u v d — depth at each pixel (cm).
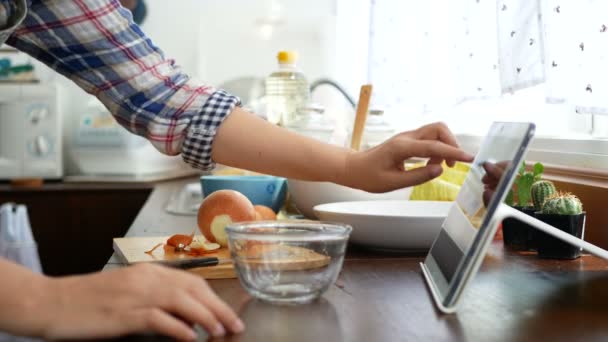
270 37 288
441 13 180
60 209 245
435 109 185
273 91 182
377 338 59
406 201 121
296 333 61
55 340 56
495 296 74
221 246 104
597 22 104
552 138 145
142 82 101
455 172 139
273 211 127
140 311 57
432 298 74
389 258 99
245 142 98
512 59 119
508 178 64
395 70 192
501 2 121
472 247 66
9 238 129
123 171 260
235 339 58
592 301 72
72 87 285
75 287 58
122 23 100
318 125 160
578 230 95
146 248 102
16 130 258
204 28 291
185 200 180
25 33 99
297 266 72
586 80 106
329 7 298
